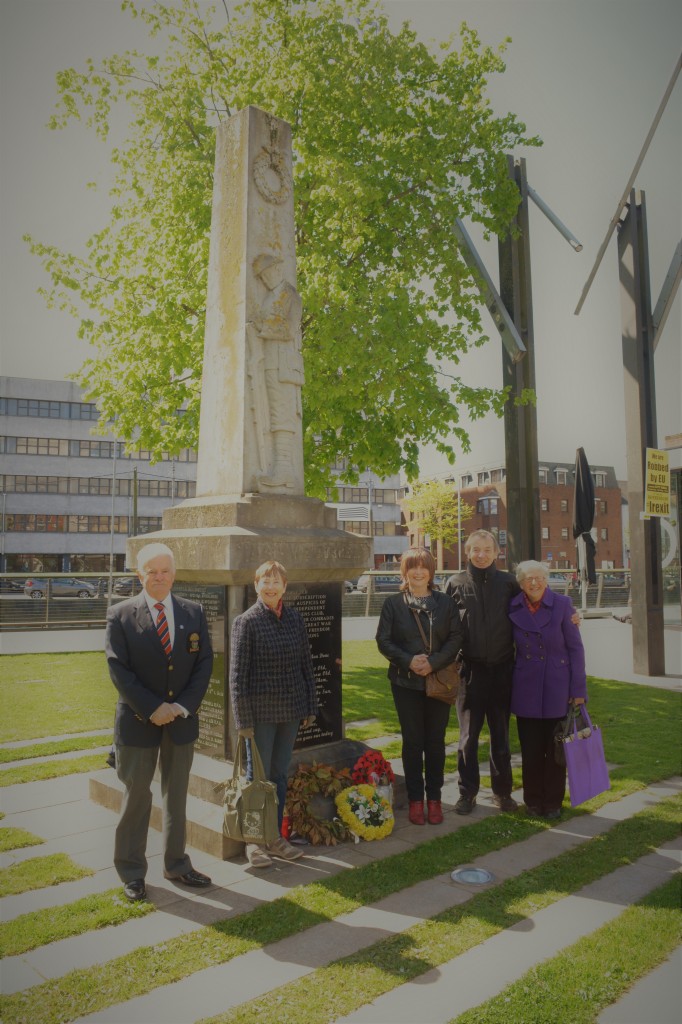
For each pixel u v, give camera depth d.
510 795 5.75
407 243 12.05
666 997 3.08
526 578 5.48
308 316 11.10
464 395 11.41
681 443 17.94
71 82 12.15
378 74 11.79
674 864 4.54
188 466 60.84
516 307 10.34
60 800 5.84
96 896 4.06
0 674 12.20
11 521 56.41
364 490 69.31
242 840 4.39
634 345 11.98
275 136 6.51
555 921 3.79
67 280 12.01
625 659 13.90
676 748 7.32
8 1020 2.92
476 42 12.48
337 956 3.44
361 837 4.98
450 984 3.20
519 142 12.24
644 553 12.05
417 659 5.15
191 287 11.18
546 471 67.25
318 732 5.86
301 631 4.86
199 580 5.66
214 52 11.98
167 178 12.22
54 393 57.88
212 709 5.54
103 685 11.12
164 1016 2.96
